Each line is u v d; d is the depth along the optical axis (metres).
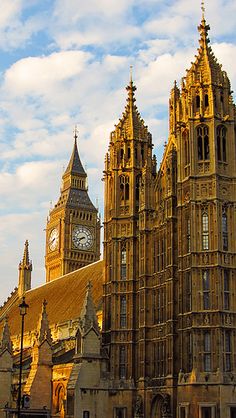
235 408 70.81
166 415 74.88
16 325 134.12
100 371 83.94
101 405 82.88
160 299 82.38
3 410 94.31
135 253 88.31
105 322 89.00
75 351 90.62
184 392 73.00
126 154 92.94
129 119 95.00
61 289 125.31
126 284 87.81
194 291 74.69
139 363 83.31
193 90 80.69
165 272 81.44
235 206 77.44
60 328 108.88
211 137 78.44
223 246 75.81
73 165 185.50
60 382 93.56
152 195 87.19
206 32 84.19
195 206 77.06
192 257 75.62
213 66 81.81
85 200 182.00
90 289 87.62
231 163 78.75
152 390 80.31
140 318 84.19
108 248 91.69
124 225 90.12
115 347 85.94
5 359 101.69
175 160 82.75
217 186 76.75
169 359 77.31
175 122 84.44
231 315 74.06
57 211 180.00
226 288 75.00
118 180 92.06
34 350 96.94
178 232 79.19
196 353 72.81
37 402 93.75
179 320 76.56
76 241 176.00
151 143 94.50
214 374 71.56
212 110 79.06
